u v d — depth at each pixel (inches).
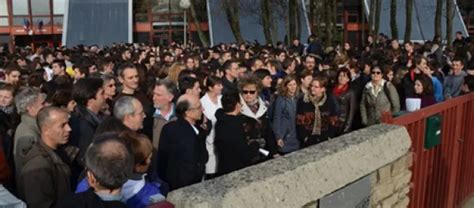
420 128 188.4
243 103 231.0
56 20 1756.9
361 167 142.7
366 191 146.5
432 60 438.9
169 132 187.5
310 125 260.1
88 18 1595.7
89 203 102.7
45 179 141.5
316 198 125.1
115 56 566.3
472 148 249.1
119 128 146.9
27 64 512.1
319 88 262.1
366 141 149.4
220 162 205.2
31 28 1749.5
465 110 233.3
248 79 234.5
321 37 1035.9
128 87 245.1
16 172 154.5
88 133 180.1
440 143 206.5
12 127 200.1
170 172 184.5
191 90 236.4
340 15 1723.7
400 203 169.9
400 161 166.6
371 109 307.7
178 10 1684.3
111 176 105.1
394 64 430.0
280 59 494.3
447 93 351.9
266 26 1139.9
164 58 526.9
